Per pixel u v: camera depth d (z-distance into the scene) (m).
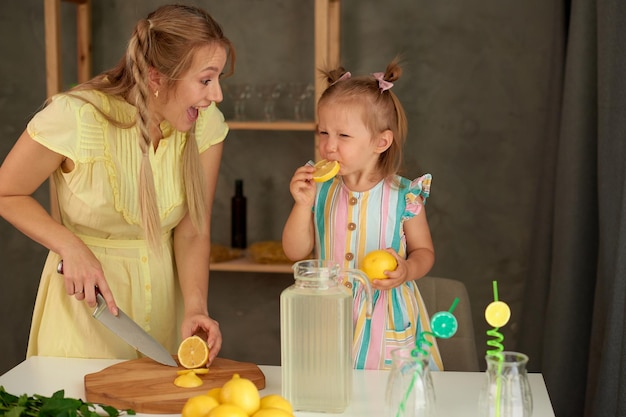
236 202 3.35
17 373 1.70
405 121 1.98
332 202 1.98
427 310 2.16
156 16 1.78
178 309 2.08
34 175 1.80
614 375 2.26
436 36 3.27
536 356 3.08
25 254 3.51
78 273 1.74
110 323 1.73
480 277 3.36
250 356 3.55
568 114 2.72
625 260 2.21
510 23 3.22
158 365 1.67
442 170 3.33
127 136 1.87
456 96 3.29
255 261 3.17
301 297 1.46
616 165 2.39
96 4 3.42
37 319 1.96
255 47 3.38
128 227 1.92
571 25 2.71
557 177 2.80
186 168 1.94
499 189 3.31
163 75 1.75
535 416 1.46
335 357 1.47
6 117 3.43
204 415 1.27
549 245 3.04
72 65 3.47
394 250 1.86
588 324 2.74
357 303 1.89
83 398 1.55
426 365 1.33
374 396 1.57
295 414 1.48
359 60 3.31
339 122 1.87
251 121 3.13
